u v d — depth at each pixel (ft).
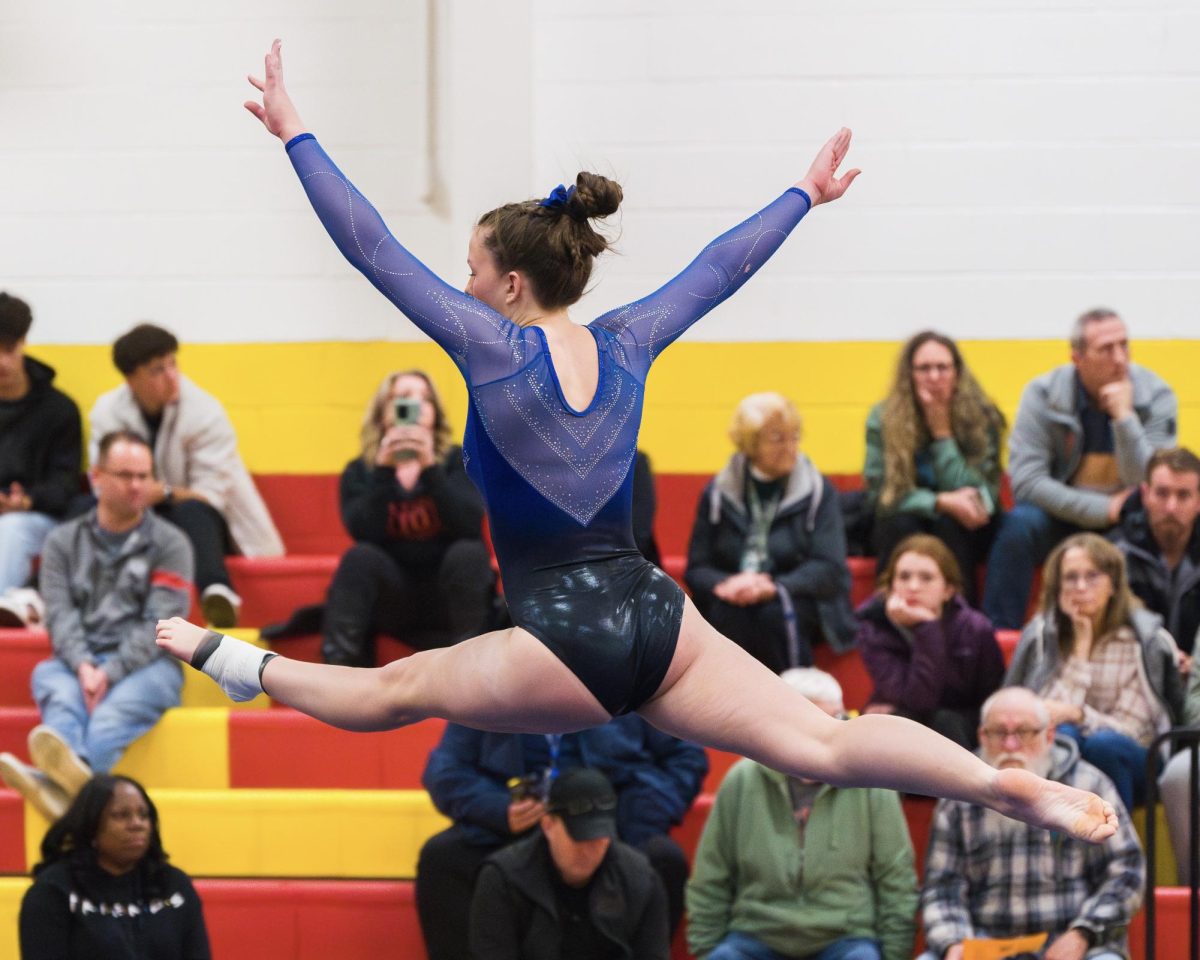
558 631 18.06
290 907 35.53
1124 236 44.60
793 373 44.96
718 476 39.34
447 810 33.96
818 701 32.94
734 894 33.42
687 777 34.60
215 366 45.96
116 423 42.47
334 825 36.45
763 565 38.37
